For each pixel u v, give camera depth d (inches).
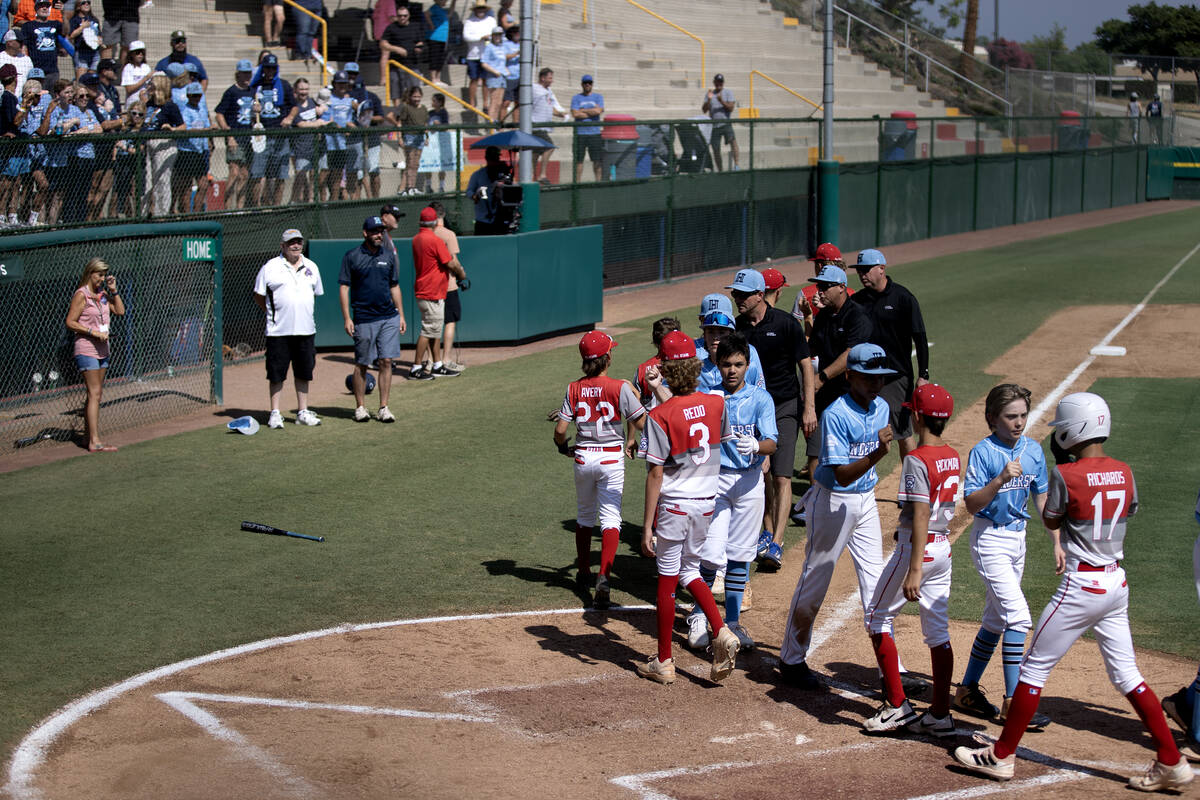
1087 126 1678.2
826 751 216.4
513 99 901.2
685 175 922.7
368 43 910.4
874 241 1179.3
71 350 514.9
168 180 568.1
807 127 1104.8
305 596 294.8
